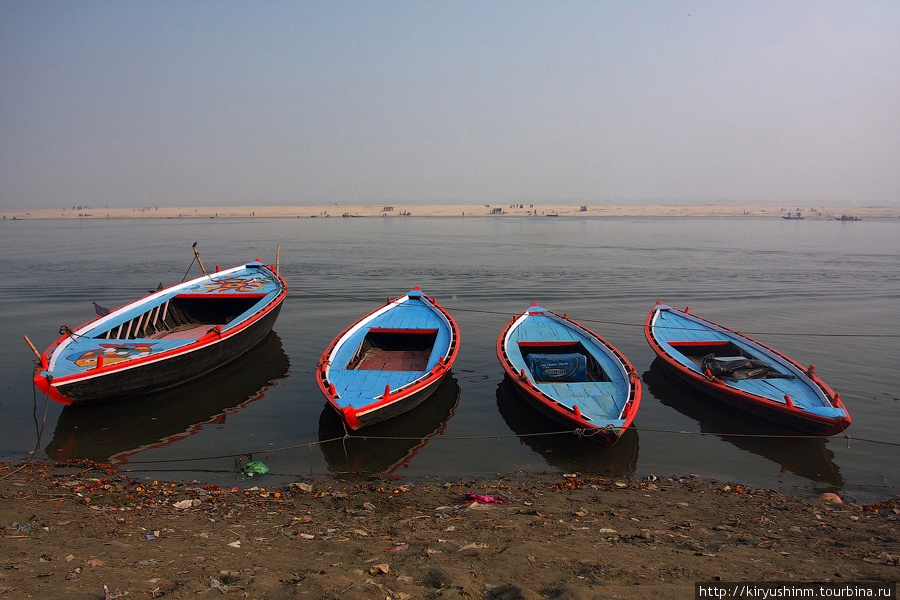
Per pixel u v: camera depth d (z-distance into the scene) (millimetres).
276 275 22594
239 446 12094
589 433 11188
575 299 27094
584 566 6066
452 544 6785
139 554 6285
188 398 14844
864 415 13625
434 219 136500
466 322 23109
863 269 37125
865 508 9086
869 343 19531
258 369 17203
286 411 14086
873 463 11375
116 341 14914
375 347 18109
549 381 14258
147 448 11898
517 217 151875
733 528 7902
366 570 5887
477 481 10328
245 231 81625
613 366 14578
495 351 19234
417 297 21188
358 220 129875
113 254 45812
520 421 13625
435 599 5070
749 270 36750
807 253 47250
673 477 10656
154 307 17969
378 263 40625
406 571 5879
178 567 5879
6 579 5289
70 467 10750
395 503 9055
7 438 12141
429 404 14539
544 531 7477
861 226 95312
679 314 19250
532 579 5680
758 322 22500
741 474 10898
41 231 82188
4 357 17438
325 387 12883
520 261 42000
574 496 9445
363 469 11000
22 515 7613
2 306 24453
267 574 5703
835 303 26109
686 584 5594
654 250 50531
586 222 115125
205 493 9508
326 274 34969
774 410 12602
